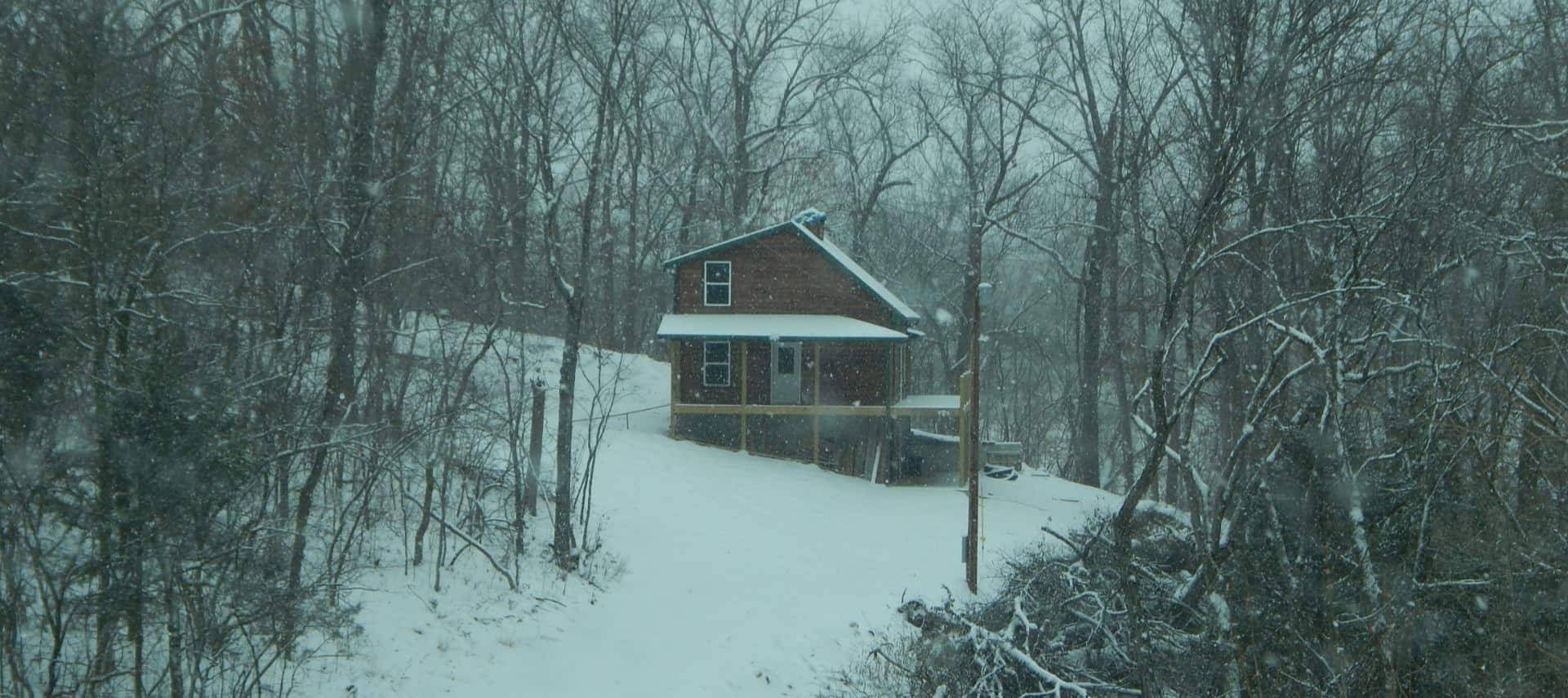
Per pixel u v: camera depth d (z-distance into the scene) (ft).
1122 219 113.39
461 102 53.88
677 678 44.32
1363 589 43.91
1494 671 40.57
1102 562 53.62
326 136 44.70
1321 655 44.98
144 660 26.99
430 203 59.62
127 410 24.62
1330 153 58.18
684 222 138.41
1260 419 48.67
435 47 55.88
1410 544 46.09
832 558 68.23
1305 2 51.06
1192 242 52.54
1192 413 54.34
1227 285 60.64
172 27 36.55
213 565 27.99
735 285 106.52
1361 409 52.42
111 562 24.27
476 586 46.93
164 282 29.86
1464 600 43.16
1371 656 43.29
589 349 118.11
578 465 76.59
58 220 26.86
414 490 54.95
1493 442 45.27
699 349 103.45
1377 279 49.19
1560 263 47.65
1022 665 43.91
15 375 24.16
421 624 41.11
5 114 26.78
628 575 57.57
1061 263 123.54
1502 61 53.72
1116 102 106.11
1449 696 41.86
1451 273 51.44
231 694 29.14
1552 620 40.22
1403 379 53.11
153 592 25.55
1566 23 53.26
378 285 48.11
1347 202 55.31
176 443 25.03
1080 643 49.21
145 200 28.84
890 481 101.65
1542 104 55.72
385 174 48.73
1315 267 57.57
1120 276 126.00
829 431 102.94
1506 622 40.70
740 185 140.67
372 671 36.22
